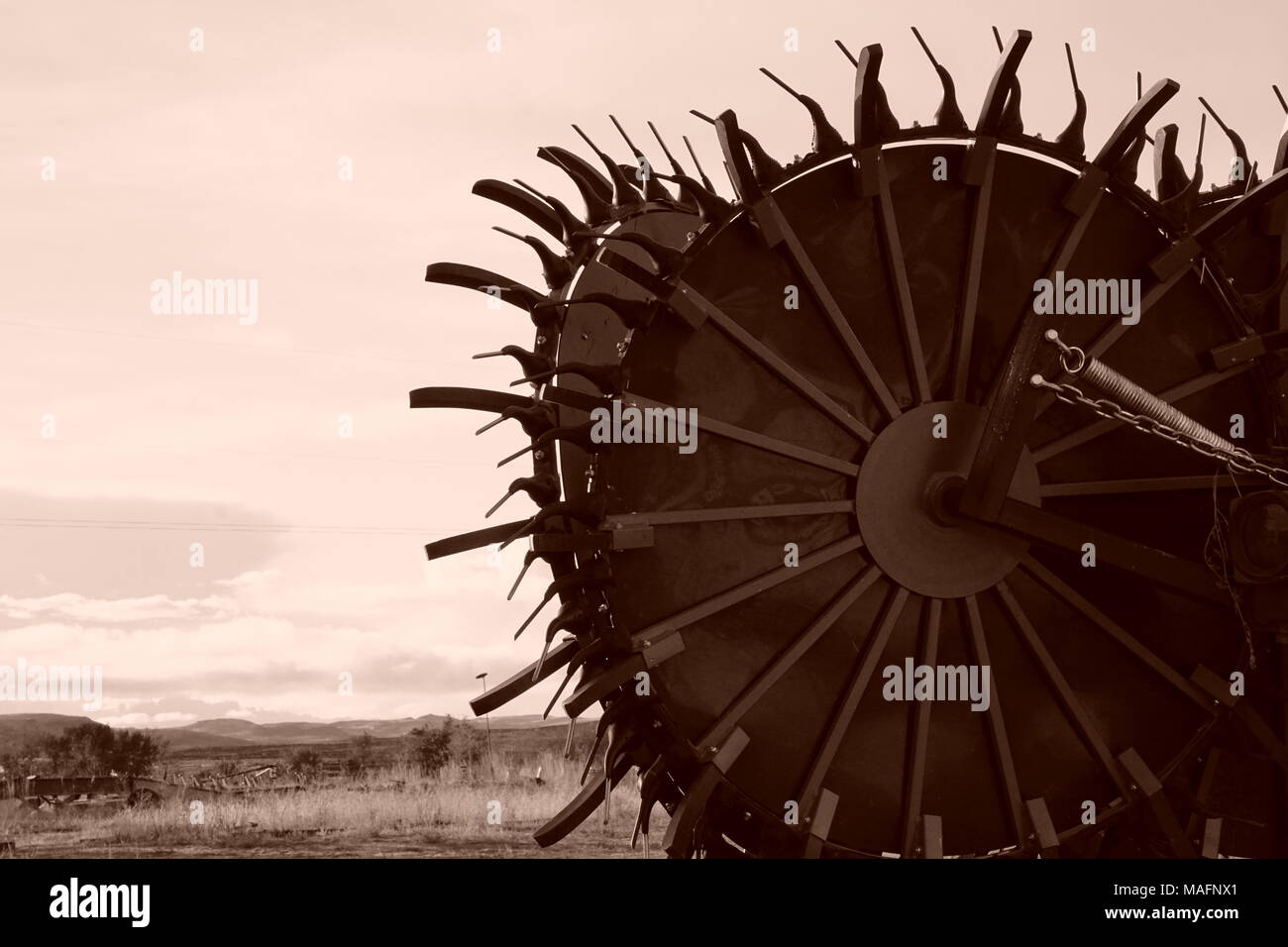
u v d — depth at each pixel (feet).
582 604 28.09
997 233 30.37
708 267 28.66
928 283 30.04
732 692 28.63
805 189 29.19
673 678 28.27
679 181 28.66
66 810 80.07
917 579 29.48
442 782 89.45
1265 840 32.30
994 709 29.96
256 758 132.57
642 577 28.19
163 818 75.56
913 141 29.76
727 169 28.78
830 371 29.37
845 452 29.45
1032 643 30.30
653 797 28.17
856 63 29.45
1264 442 31.76
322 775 99.25
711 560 28.60
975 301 30.01
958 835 30.09
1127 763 30.68
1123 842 31.63
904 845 29.30
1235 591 30.45
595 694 27.37
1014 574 30.48
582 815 28.50
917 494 29.55
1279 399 31.48
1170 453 31.60
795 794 29.01
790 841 28.66
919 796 29.37
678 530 28.43
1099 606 30.94
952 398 29.94
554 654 30.37
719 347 28.71
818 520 29.27
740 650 28.78
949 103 29.78
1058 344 28.60
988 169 29.76
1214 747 31.42
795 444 29.04
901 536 29.37
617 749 28.09
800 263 28.84
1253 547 29.78
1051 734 30.66
